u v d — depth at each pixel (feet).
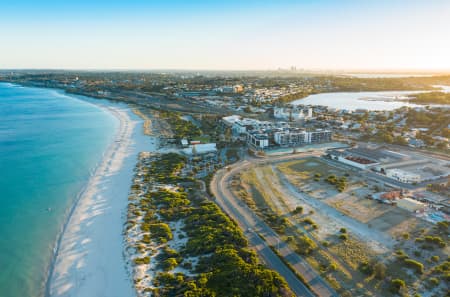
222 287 170.50
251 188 326.85
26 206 290.76
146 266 195.83
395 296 169.58
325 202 294.05
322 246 219.00
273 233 234.38
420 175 352.69
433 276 186.60
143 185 331.36
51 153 462.60
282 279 174.09
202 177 358.84
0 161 421.18
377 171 379.76
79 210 278.26
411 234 234.99
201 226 239.71
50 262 209.05
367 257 205.57
